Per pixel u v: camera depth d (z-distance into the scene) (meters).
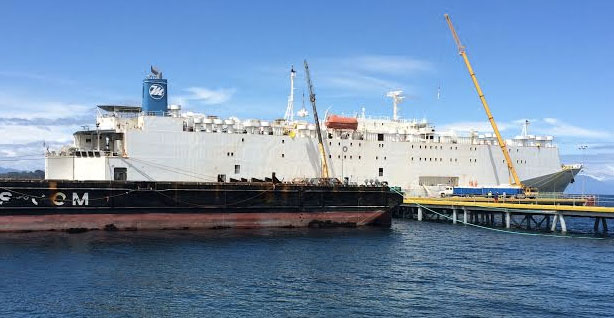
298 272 32.06
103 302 25.20
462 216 66.00
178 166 53.94
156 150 52.97
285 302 25.95
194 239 42.03
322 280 30.28
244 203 48.81
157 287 27.86
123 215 45.03
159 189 45.97
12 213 42.12
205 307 24.88
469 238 47.94
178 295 26.59
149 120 52.91
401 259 36.81
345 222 52.62
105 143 55.06
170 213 46.44
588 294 28.30
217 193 47.81
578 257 38.50
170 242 40.28
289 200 50.41
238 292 27.42
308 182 54.81
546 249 42.03
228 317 23.61
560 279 31.53
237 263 33.94
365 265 34.56
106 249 36.88
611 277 32.12
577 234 51.91
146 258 34.47
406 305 25.88
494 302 26.58
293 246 40.53
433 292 28.23
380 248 40.97
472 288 29.19
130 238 41.44
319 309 25.02
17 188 42.00
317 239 44.19
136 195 45.31
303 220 50.97
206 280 29.52
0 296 25.75
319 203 51.56
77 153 52.00
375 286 29.23
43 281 28.42
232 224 48.47
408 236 48.31
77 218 43.78
